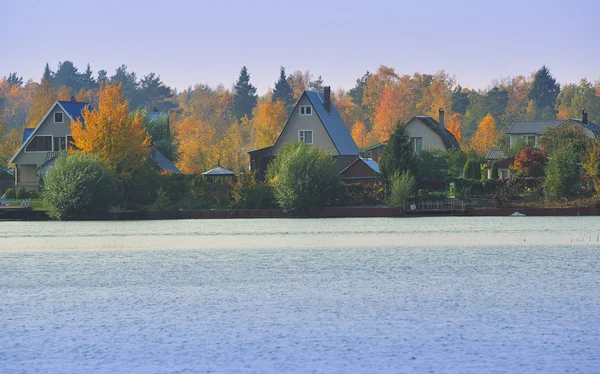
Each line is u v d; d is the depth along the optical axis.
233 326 51.22
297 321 52.38
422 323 51.34
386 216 139.38
